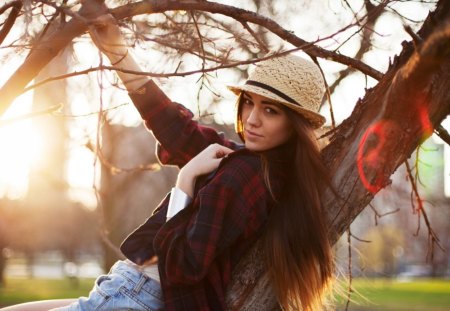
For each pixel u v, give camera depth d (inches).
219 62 94.3
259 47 104.3
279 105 97.3
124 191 560.4
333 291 111.3
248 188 95.9
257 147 98.6
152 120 113.9
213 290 96.8
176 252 92.5
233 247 98.9
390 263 997.8
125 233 701.9
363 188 96.0
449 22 80.4
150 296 97.4
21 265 2319.1
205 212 92.8
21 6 91.4
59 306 119.4
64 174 502.6
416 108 89.5
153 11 96.7
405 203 309.6
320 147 106.7
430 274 1535.4
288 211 97.0
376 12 99.7
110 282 98.9
